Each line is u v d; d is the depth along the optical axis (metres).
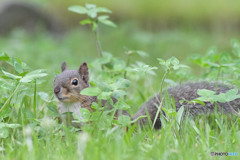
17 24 31.14
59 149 8.30
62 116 10.02
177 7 35.75
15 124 8.95
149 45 28.12
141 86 14.24
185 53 26.33
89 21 12.91
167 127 9.09
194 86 11.42
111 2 35.09
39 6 32.22
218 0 35.72
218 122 9.38
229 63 11.73
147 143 8.88
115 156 7.45
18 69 9.69
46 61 20.36
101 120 9.15
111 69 12.61
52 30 32.34
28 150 8.09
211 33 33.44
